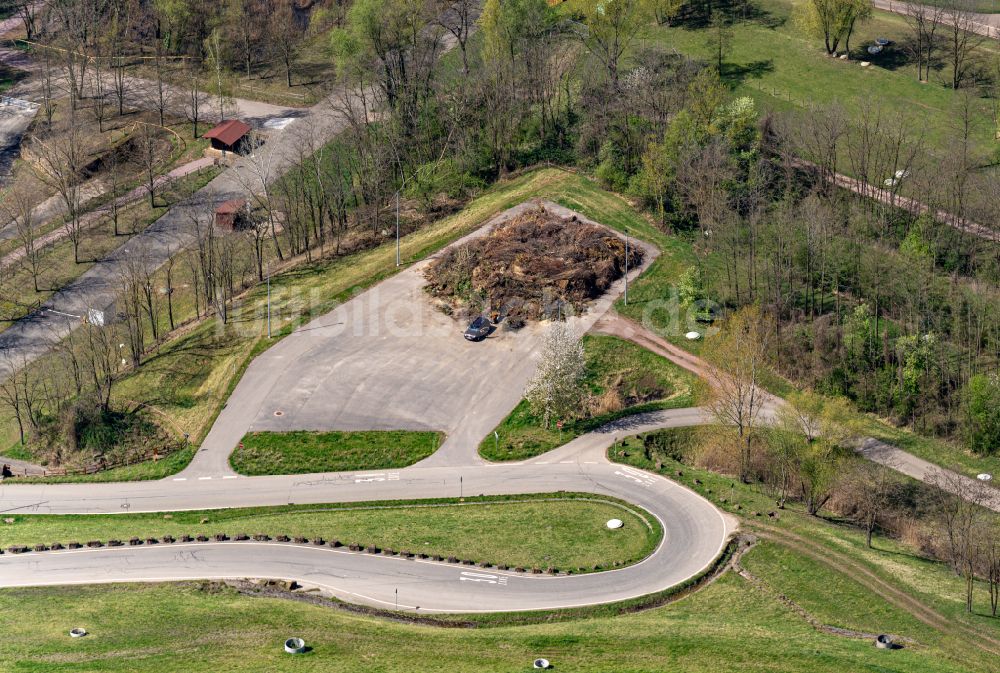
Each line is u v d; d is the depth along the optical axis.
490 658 99.81
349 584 112.62
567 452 137.00
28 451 148.50
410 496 130.38
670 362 152.25
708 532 120.50
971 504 119.12
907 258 157.88
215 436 142.75
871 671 96.56
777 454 131.12
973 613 106.56
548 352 140.62
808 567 114.12
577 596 110.38
